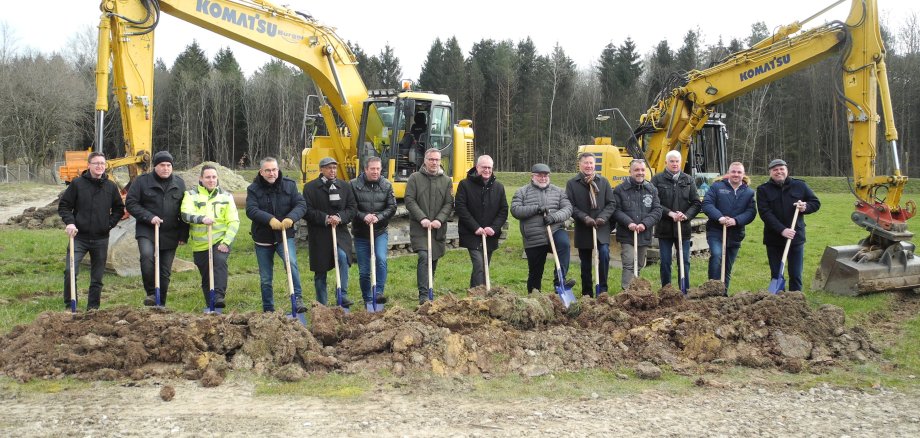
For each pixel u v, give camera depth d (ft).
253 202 25.70
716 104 45.50
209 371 19.27
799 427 16.62
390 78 212.23
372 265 26.27
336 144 48.93
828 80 157.07
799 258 29.63
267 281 26.12
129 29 36.55
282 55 43.86
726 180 29.84
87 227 25.77
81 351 20.04
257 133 204.13
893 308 30.58
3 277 34.81
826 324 23.24
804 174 164.86
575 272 39.17
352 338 21.61
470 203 27.55
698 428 16.43
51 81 156.15
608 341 22.15
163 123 206.39
